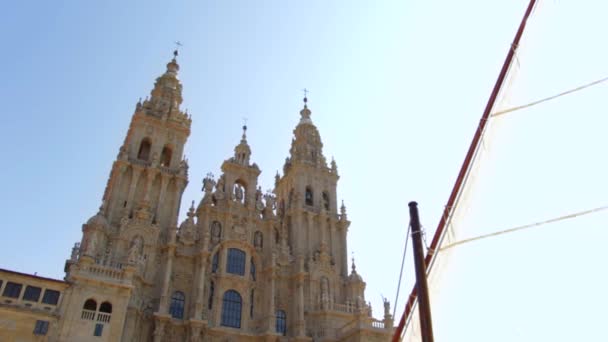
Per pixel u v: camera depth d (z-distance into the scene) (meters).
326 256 81.94
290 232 86.56
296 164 94.00
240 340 68.50
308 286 77.81
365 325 68.25
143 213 70.06
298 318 72.69
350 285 80.12
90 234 64.19
